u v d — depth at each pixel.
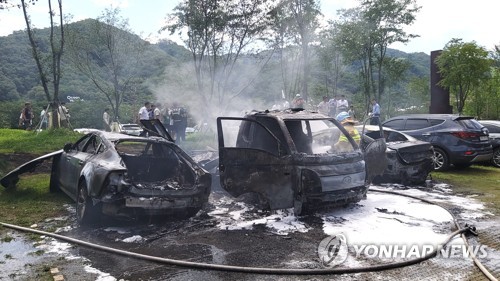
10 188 8.22
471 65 19.70
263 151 6.54
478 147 10.94
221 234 5.67
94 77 23.39
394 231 5.79
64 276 4.18
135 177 7.02
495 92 24.75
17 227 5.75
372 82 22.67
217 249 5.07
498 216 6.69
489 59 20.11
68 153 7.50
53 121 15.28
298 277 4.25
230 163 6.79
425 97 34.09
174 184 6.50
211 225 6.08
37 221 6.18
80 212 5.96
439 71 21.03
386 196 8.05
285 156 6.40
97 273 4.28
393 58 23.69
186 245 5.20
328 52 22.08
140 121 7.12
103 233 5.65
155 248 5.08
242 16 16.09
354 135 8.12
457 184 9.48
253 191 6.64
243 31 16.36
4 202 7.27
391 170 9.04
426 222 6.25
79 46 20.91
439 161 11.30
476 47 19.88
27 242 5.24
